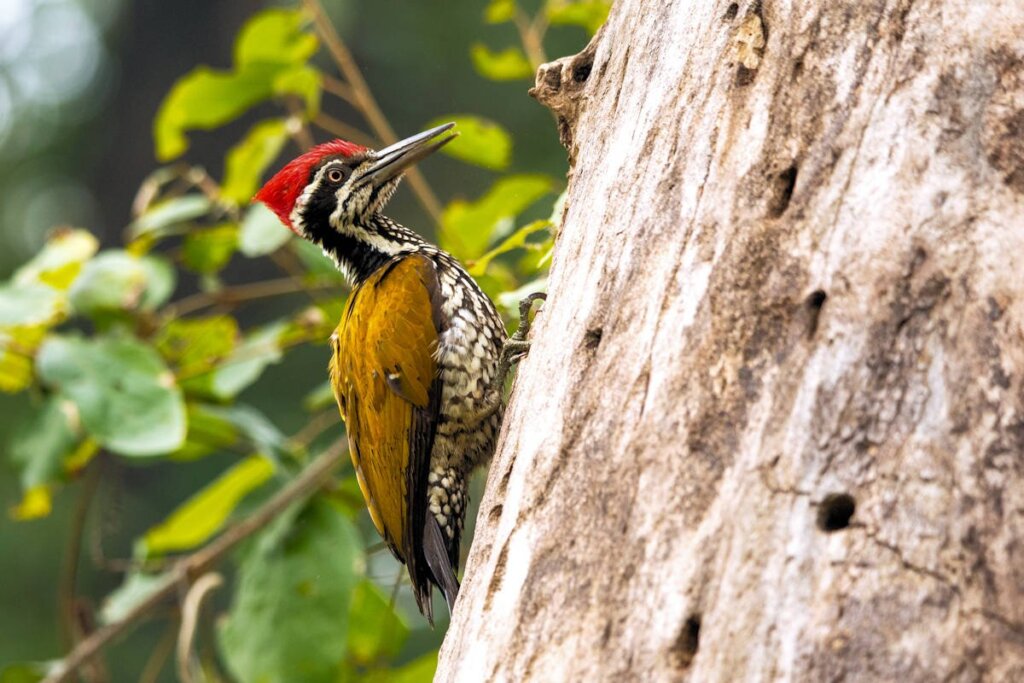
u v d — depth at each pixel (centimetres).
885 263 641
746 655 589
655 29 779
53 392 1235
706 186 700
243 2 3006
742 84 715
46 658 2275
